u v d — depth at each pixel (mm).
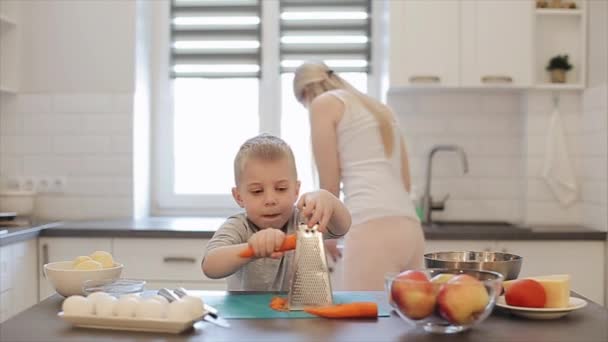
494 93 3424
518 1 3162
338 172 2205
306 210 1394
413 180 3434
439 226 3164
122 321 1077
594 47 3135
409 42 3174
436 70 3170
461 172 3438
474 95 3428
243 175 1510
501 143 3438
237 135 3674
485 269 1292
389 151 2188
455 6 3166
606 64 2979
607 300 2871
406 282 1042
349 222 1537
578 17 3281
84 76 3357
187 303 1072
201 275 2842
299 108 3645
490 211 3438
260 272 1557
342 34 3598
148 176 3625
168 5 3623
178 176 3686
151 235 2828
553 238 2850
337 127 2188
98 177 3365
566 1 3307
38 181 3383
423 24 3168
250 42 3609
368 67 3590
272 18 3625
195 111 3674
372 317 1166
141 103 3471
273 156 1503
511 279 1318
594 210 3100
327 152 2180
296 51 3600
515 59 3170
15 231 2611
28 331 1079
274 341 1016
